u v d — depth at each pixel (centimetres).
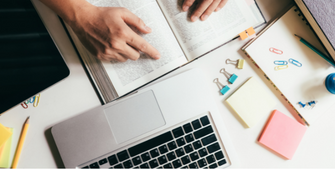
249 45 53
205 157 51
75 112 51
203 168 51
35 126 50
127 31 44
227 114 55
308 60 54
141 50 46
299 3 50
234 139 56
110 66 48
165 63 48
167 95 52
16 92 45
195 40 49
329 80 53
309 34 54
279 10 56
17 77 45
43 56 46
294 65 54
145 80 48
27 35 46
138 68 48
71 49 51
